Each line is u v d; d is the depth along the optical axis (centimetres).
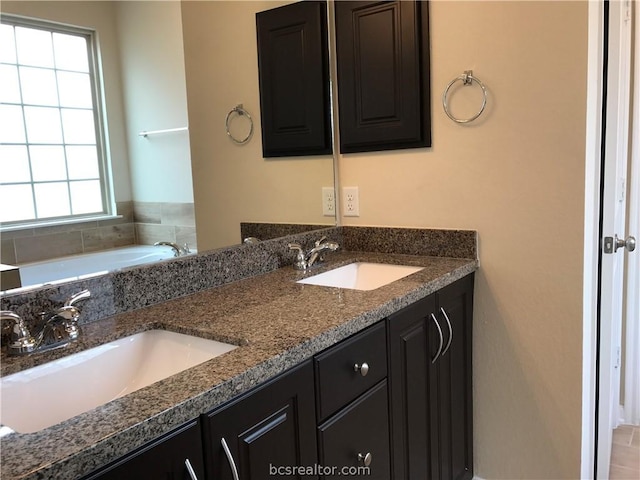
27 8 123
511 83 172
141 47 148
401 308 144
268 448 100
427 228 195
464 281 182
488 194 181
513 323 183
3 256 116
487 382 192
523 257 178
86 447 69
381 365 138
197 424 85
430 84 187
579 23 159
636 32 225
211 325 121
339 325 118
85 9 135
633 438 240
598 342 185
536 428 184
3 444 70
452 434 181
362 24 199
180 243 155
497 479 195
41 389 103
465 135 183
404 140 195
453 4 180
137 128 146
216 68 171
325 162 210
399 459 150
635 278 242
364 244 212
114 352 117
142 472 77
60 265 125
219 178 169
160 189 150
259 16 186
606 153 175
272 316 127
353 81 205
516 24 169
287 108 193
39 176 123
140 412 78
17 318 107
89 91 135
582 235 166
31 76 124
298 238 196
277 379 102
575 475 179
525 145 172
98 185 135
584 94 160
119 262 138
